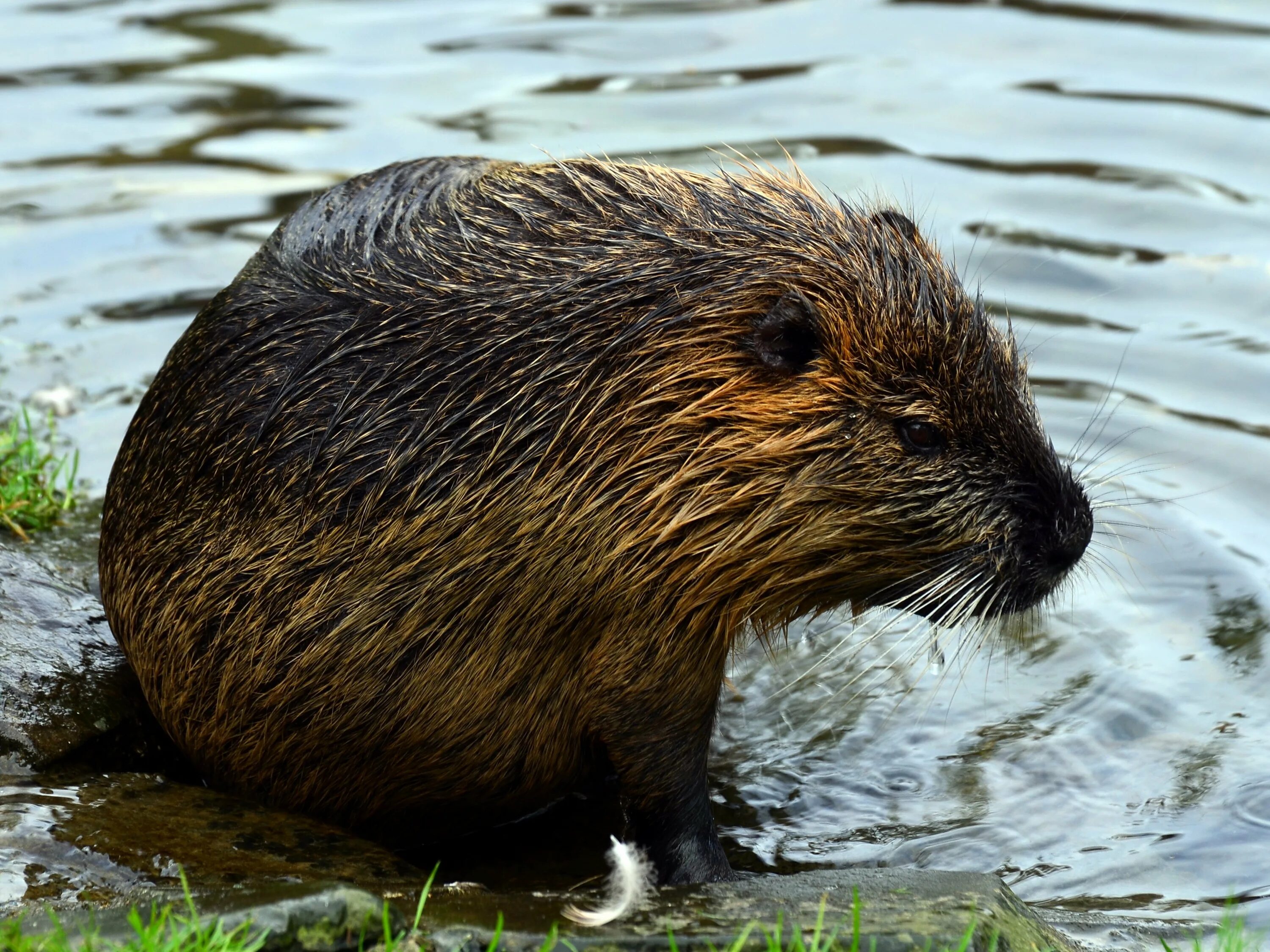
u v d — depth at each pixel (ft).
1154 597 46.70
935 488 34.88
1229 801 38.55
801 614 37.29
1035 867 36.70
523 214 36.52
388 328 35.29
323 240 37.27
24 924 28.04
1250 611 45.57
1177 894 35.50
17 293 61.26
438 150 70.13
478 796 37.88
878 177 66.69
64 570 45.24
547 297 34.88
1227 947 29.81
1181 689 42.88
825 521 34.99
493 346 34.71
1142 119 71.46
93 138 72.59
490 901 30.71
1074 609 46.52
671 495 34.24
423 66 80.07
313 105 75.97
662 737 35.96
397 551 34.91
